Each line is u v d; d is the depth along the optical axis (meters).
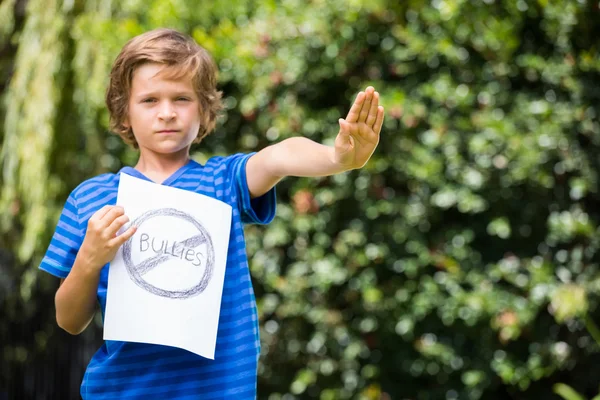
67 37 9.02
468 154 8.73
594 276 8.70
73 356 10.94
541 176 8.59
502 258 8.90
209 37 8.91
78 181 9.23
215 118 3.84
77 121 9.11
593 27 8.81
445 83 8.64
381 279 8.96
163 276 3.28
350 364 9.02
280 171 3.43
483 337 8.84
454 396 8.96
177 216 3.32
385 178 8.98
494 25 8.55
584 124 8.73
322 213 8.96
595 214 8.93
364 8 8.79
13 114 9.02
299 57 8.88
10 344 10.98
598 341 8.26
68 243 3.44
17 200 9.11
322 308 8.96
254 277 9.06
